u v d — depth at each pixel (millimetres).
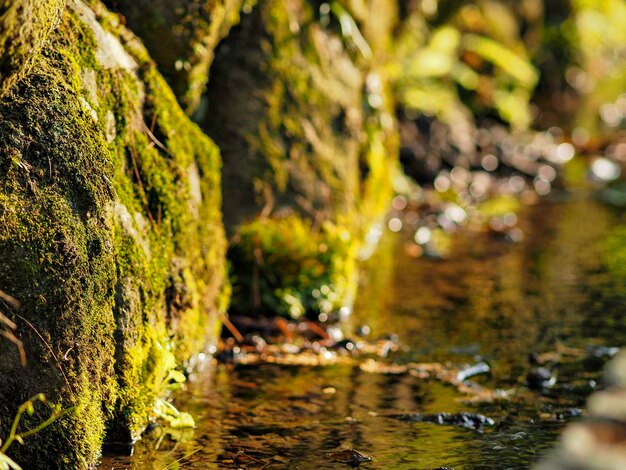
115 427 3492
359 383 4375
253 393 4184
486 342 5074
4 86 2941
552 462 2732
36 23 2934
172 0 4547
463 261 6957
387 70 8023
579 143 12102
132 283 3582
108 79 3750
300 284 5480
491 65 12133
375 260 6922
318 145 5996
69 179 3205
